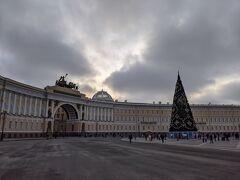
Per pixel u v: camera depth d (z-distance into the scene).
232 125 133.50
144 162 18.88
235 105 137.00
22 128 75.75
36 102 85.50
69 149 32.38
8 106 68.81
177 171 14.61
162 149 34.41
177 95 77.69
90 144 46.50
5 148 32.75
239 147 38.81
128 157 22.64
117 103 129.62
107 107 125.44
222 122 133.38
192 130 75.19
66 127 112.06
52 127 92.38
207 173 14.00
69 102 103.31
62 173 13.71
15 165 16.70
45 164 17.30
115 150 31.47
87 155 24.25
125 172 14.14
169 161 19.67
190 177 12.75
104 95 143.00
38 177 12.49
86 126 112.69
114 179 12.07
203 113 133.62
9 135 68.31
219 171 14.72
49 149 31.75
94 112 119.00
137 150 31.91
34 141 55.84
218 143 51.84
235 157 23.27
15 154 24.41
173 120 77.19
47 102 90.62
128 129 130.00
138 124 131.88
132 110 132.88
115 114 128.50
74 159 20.59
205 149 34.84
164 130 134.12
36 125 84.31
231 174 13.72
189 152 29.22
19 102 75.12
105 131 122.50
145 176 12.91
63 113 119.38
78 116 109.00
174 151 30.75
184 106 76.25
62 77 105.75
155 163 18.30
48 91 91.44
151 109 135.50
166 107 136.75
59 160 19.78
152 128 133.25
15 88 72.62
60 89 98.31
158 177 12.66
